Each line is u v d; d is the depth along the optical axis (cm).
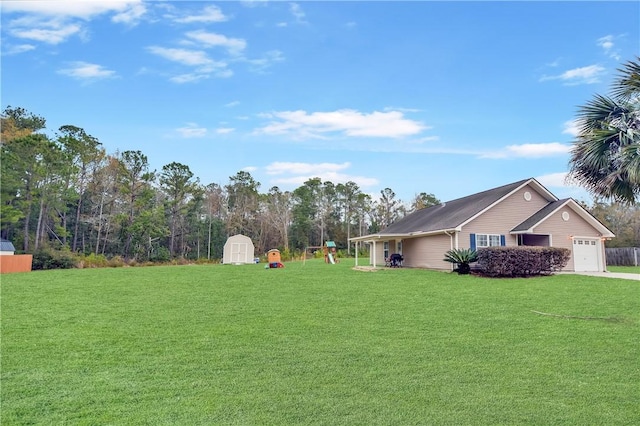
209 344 762
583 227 2239
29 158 3638
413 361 655
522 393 518
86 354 697
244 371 611
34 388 538
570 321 929
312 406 479
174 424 430
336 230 6462
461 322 939
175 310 1088
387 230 3228
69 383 557
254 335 829
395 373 598
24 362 650
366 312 1057
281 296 1316
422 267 2470
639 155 780
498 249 1753
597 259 2244
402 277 1827
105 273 2084
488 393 519
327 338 805
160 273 2086
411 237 2617
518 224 2225
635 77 832
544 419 443
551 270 1850
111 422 434
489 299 1225
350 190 6881
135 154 4544
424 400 496
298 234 6072
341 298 1273
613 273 2025
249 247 3419
